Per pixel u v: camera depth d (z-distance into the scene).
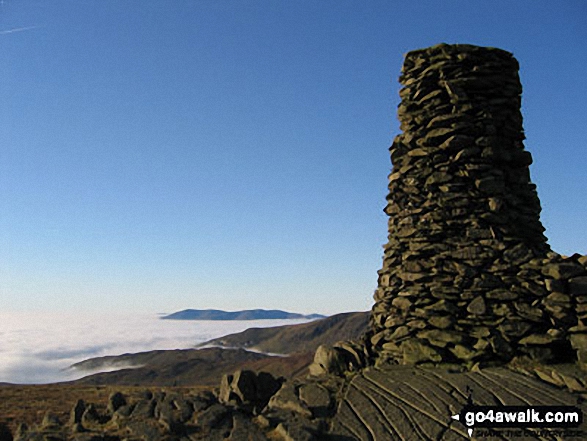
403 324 17.05
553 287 15.49
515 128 18.91
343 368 16.20
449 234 17.42
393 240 18.80
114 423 12.27
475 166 17.69
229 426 11.73
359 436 11.34
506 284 16.34
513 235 17.23
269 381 14.51
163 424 11.69
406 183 18.72
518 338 15.52
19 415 15.20
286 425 11.40
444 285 16.84
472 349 15.71
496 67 18.67
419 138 18.72
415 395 13.27
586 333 14.75
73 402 17.34
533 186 18.91
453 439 10.98
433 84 18.95
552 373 14.16
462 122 18.09
